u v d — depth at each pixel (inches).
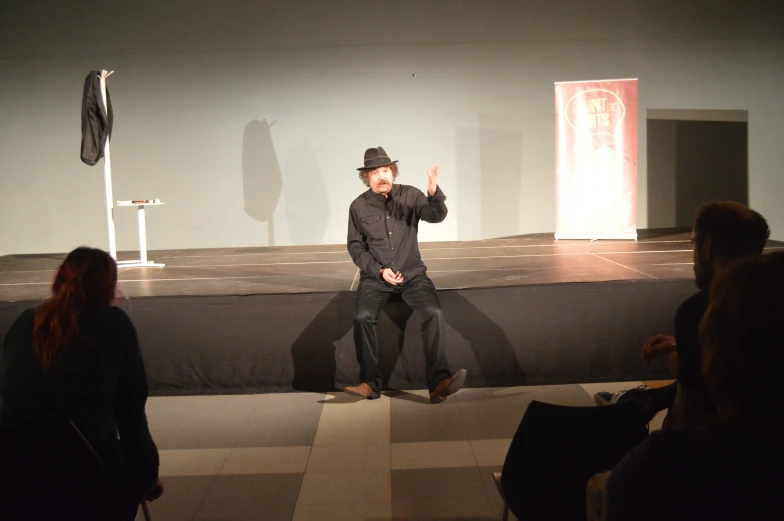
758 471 31.4
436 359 132.4
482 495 94.3
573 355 147.0
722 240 66.2
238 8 267.3
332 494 96.0
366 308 134.6
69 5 267.3
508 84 271.3
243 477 102.4
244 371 144.5
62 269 67.4
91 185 275.6
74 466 56.3
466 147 274.4
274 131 273.3
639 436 61.3
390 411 130.5
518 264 184.7
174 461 109.2
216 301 143.7
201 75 270.7
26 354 64.8
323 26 268.2
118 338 65.7
